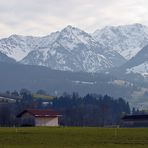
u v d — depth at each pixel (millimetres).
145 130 189750
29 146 108750
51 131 178750
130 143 118000
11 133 162000
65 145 112000
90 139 131500
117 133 162500
